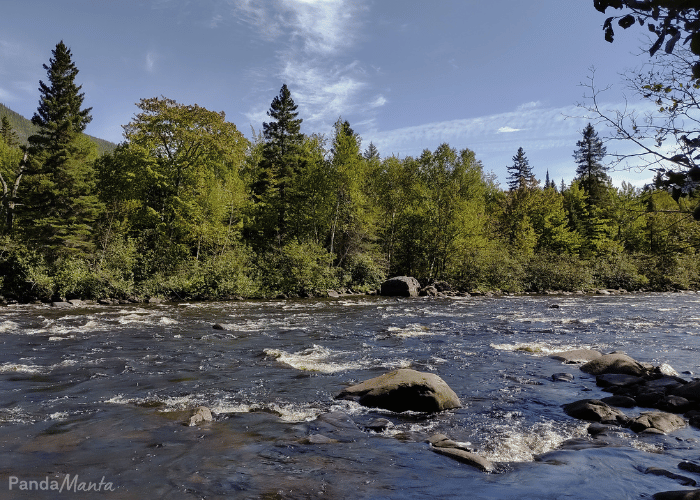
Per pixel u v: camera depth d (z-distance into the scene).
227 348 12.39
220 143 33.44
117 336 13.81
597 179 58.47
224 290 29.23
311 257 33.56
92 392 8.06
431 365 10.70
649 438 6.14
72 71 34.38
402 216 46.22
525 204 55.94
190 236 33.72
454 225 41.62
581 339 14.36
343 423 6.70
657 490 4.54
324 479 4.74
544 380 9.45
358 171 39.38
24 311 20.14
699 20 1.96
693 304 27.06
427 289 36.53
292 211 42.34
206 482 4.62
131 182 34.81
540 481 4.75
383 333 15.39
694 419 6.75
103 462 5.10
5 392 7.90
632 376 9.22
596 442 6.03
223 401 7.71
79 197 30.03
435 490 4.51
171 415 6.89
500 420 7.00
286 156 44.03
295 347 12.73
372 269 38.97
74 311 20.45
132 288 26.28
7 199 32.38
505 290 40.47
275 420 6.80
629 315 21.00
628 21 2.47
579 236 55.53
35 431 6.07
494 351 12.41
